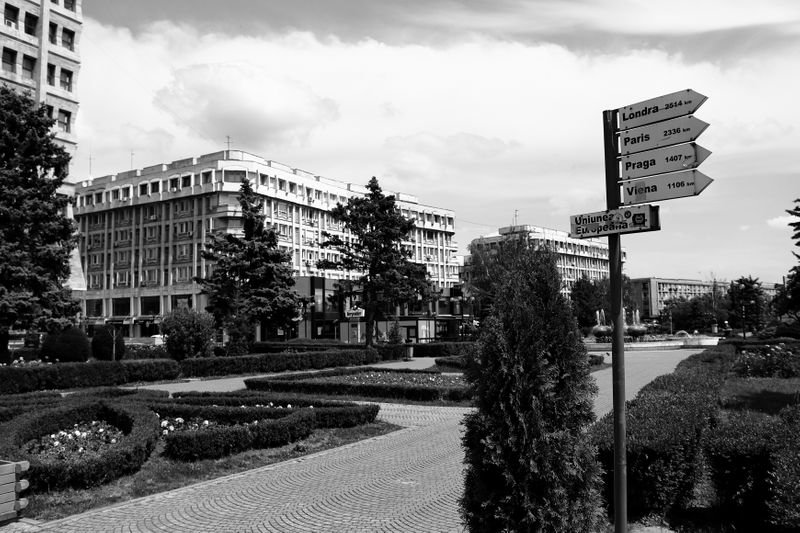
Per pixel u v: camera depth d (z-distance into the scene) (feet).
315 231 299.38
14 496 24.90
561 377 16.26
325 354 108.88
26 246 85.81
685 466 22.90
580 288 279.69
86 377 77.30
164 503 26.96
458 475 31.22
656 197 14.01
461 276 312.91
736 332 275.39
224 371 93.76
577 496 16.15
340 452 37.70
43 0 147.02
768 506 20.90
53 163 89.97
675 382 39.34
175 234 275.18
